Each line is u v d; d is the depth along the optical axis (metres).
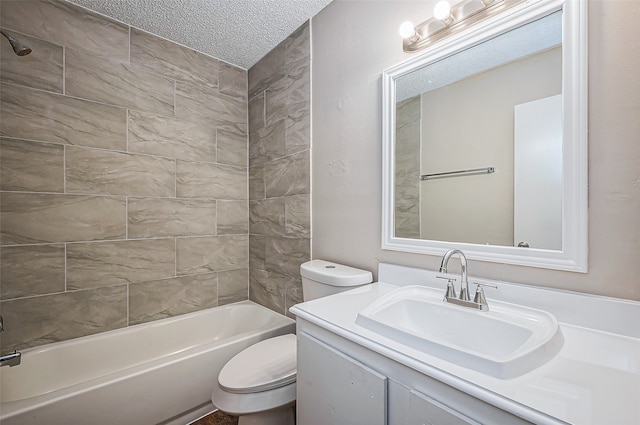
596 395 0.55
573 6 0.86
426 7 1.24
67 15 1.65
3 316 1.50
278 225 2.10
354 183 1.55
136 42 1.89
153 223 1.96
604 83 0.82
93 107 1.74
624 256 0.80
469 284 1.08
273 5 1.70
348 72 1.58
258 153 2.29
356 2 1.53
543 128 0.94
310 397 0.98
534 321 0.84
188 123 2.11
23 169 1.54
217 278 2.25
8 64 1.50
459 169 1.14
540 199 0.94
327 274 1.39
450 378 0.62
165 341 1.94
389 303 1.02
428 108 1.24
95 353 1.70
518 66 0.99
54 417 1.16
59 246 1.65
